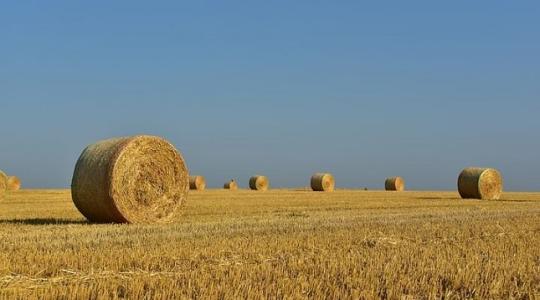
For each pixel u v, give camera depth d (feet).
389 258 37.14
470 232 54.44
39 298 25.59
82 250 38.70
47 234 49.11
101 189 64.08
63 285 28.81
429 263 35.55
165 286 27.94
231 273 30.76
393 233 52.70
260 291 26.94
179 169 69.87
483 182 130.11
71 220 68.28
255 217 70.59
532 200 126.21
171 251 38.83
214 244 42.83
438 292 29.30
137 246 41.45
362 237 48.55
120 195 64.39
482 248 42.88
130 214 65.16
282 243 43.88
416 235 51.65
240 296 26.13
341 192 175.94
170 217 68.69
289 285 28.32
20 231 52.08
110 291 27.14
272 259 37.17
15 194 143.02
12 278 30.07
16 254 37.11
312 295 27.35
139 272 32.24
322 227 57.52
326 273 31.76
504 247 43.68
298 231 53.88
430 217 71.51
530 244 45.68
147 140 67.10
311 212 81.25
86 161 66.23
